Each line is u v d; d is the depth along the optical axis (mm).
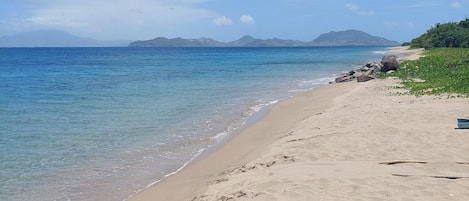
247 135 14078
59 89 28922
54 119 17297
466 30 78562
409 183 7234
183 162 11289
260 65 59250
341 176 7566
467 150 9266
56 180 9867
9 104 21625
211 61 74000
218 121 16938
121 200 8625
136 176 10141
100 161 11383
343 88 25188
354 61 68938
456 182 7285
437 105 15367
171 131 15039
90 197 8820
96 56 110375
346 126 12273
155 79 36531
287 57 90875
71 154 12039
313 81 34188
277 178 7664
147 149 12602
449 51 58875
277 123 15766
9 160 11422
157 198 8531
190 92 26688
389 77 27562
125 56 109312
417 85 22031
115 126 15859
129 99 23406
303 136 11555
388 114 13898
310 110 17766
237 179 8500
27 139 13797
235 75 40656
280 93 26141
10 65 63969
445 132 10891
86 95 25312
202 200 7598
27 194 9008
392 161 8547
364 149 9562
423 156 8914
